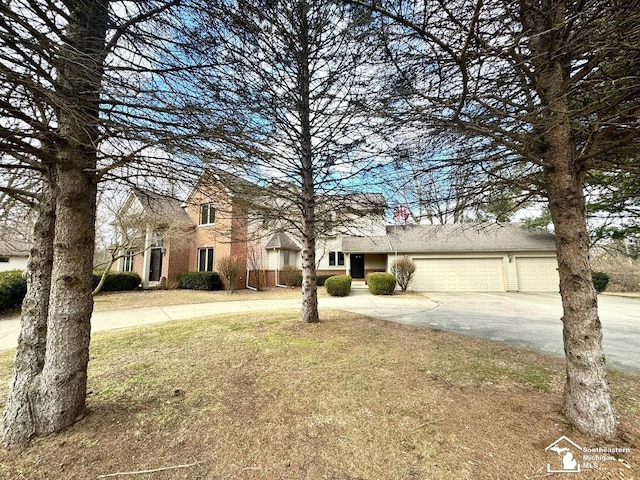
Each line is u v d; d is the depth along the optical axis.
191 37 2.11
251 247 14.61
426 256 14.56
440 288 14.29
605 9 1.75
